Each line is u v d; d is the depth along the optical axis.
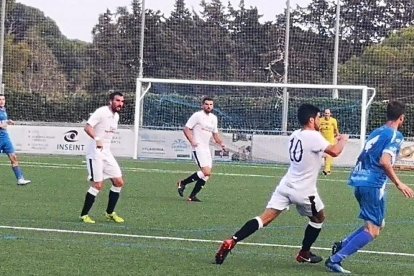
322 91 65.00
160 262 18.28
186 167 52.44
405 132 62.66
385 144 17.39
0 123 36.62
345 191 38.91
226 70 74.12
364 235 17.62
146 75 74.25
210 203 32.00
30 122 66.31
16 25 78.31
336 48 62.22
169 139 60.94
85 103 70.00
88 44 78.12
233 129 63.81
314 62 70.50
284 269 17.94
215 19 75.56
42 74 77.62
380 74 67.81
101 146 25.30
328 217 28.50
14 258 18.17
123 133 61.25
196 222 26.02
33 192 34.12
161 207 30.11
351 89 60.53
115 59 76.06
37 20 79.12
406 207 32.84
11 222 24.59
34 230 23.00
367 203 17.70
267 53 73.44
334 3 71.06
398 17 72.12
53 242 20.80
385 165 17.23
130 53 75.50
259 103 65.50
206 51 74.75
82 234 22.53
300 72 70.50
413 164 56.94
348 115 63.62
